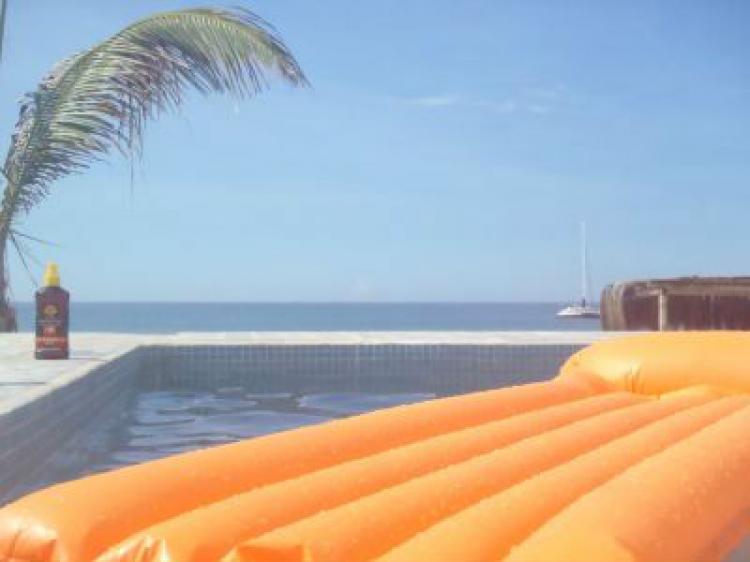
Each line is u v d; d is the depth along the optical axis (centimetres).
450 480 181
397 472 193
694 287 1277
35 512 154
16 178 888
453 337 763
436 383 691
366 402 604
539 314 14400
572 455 219
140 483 168
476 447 222
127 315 14475
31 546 149
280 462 196
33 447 340
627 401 320
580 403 300
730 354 336
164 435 459
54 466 370
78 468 370
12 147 900
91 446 424
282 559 140
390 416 245
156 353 668
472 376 692
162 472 176
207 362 673
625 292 1373
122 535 152
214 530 148
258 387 674
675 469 185
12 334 809
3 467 299
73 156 892
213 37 886
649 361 344
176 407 568
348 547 143
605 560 128
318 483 178
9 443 306
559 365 695
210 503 173
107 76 879
